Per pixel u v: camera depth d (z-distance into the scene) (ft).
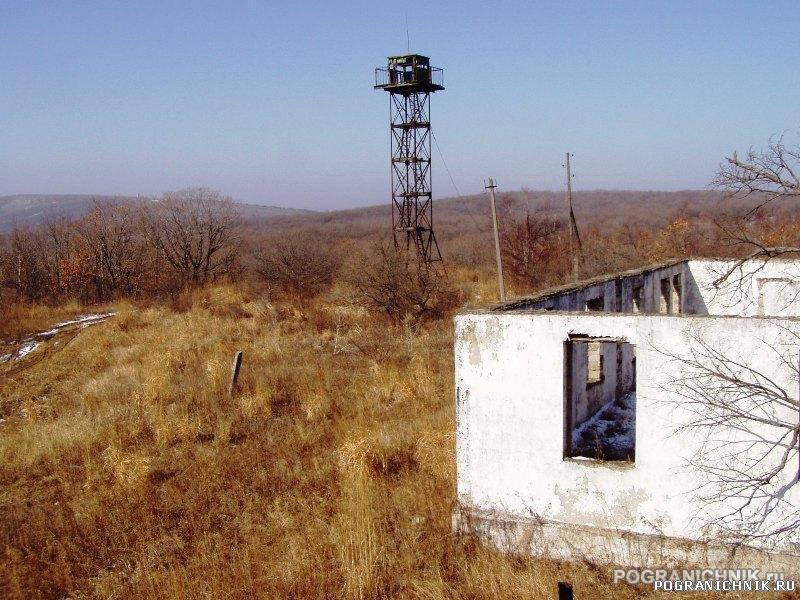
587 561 26.78
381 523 32.07
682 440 25.00
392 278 80.74
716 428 24.52
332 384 56.03
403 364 61.36
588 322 26.04
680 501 25.29
